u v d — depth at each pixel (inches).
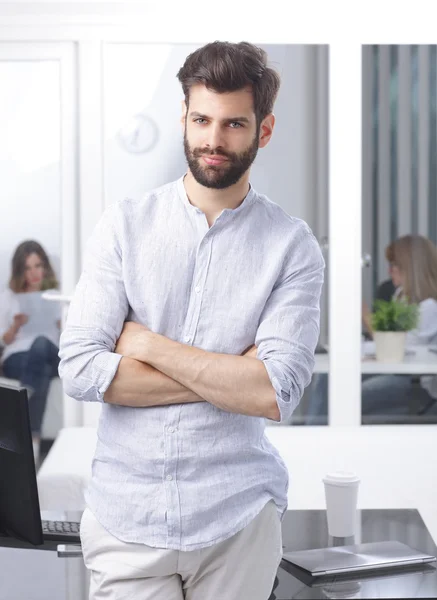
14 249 180.7
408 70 178.7
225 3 174.1
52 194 179.9
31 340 182.2
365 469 138.3
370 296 182.4
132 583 62.3
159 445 62.1
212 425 62.3
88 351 64.2
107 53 177.0
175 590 62.9
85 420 181.2
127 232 65.7
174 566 61.5
